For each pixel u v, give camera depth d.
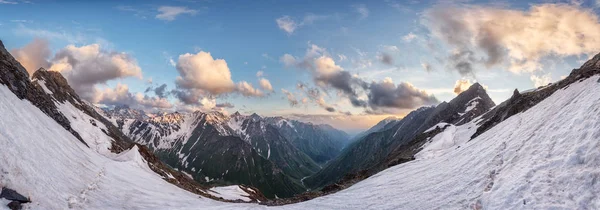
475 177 40.97
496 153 44.12
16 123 38.09
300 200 73.06
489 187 35.41
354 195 56.66
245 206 56.38
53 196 32.06
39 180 32.22
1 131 32.88
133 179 58.84
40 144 39.88
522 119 52.88
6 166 28.98
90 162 52.66
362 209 46.25
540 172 30.16
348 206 49.25
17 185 28.36
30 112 48.72
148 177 66.94
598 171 25.17
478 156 48.59
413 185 51.19
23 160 32.34
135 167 70.25
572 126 33.38
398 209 42.00
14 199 26.98
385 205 45.31
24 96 69.81
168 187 65.88
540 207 26.02
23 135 36.97
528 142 39.31
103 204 38.81
